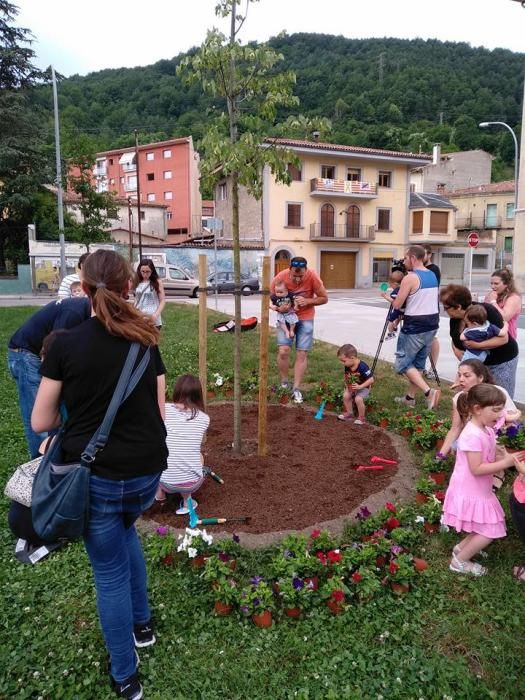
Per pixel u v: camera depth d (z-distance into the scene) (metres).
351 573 3.11
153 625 2.77
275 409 6.23
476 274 50.12
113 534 2.25
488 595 3.02
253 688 2.45
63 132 37.38
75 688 2.46
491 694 2.37
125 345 2.19
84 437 2.13
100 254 2.23
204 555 3.26
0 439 5.43
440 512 3.65
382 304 20.86
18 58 35.94
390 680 2.47
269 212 38.00
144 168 62.09
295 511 3.85
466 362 4.21
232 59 4.05
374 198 40.47
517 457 3.15
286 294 6.45
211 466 4.62
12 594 3.06
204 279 4.83
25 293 34.06
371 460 4.73
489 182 63.53
